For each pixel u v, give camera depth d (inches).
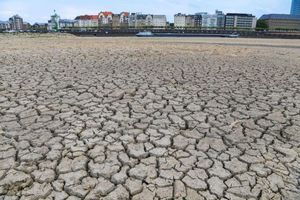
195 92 199.8
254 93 201.0
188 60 362.3
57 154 109.3
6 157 106.5
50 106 164.6
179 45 629.0
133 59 363.3
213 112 159.3
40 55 390.3
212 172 99.0
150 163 104.2
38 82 221.6
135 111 158.1
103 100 177.3
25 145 116.2
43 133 127.9
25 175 95.3
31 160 104.7
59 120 143.4
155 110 160.2
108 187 90.0
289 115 157.3
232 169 101.3
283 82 237.8
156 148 115.6
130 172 98.2
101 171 98.5
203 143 121.1
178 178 95.3
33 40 770.2
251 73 276.7
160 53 441.1
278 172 100.2
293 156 111.6
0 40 748.0
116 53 430.9
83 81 227.3
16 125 136.6
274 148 118.1
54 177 94.7
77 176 95.4
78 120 143.6
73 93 192.4
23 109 159.0
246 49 551.2
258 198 86.4
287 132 134.5
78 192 87.4
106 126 136.6
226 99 184.7
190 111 159.9
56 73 259.3
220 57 402.0
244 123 144.3
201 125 140.4
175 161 106.0
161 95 190.2
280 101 182.7
